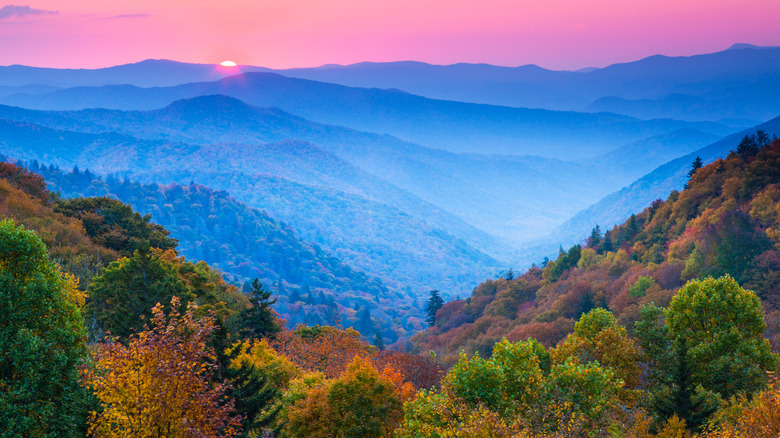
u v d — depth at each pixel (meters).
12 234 20.14
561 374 23.30
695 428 23.77
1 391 18.03
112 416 15.84
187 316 18.08
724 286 31.58
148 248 35.28
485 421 17.80
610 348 28.70
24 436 17.78
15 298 19.38
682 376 24.97
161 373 15.54
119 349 16.17
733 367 27.56
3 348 18.33
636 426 21.47
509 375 22.95
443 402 20.77
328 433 23.17
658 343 32.06
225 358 22.81
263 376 25.39
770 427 17.42
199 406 16.19
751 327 30.81
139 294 32.62
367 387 24.28
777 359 29.25
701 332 31.38
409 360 38.78
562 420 19.45
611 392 23.41
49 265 21.31
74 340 20.80
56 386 19.41
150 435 15.63
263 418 23.12
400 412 24.45
